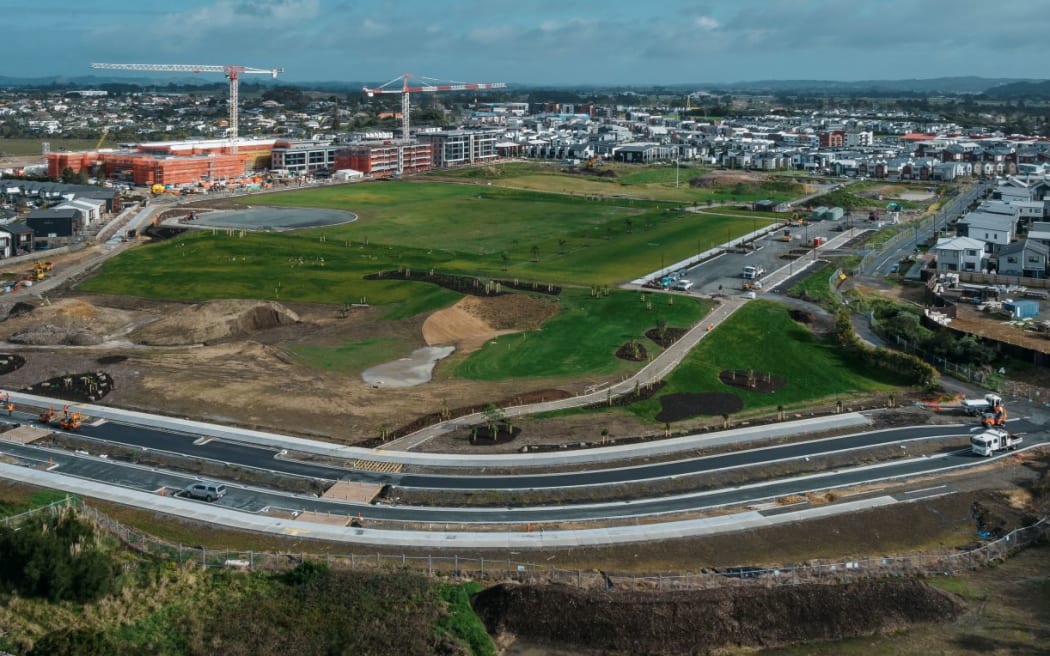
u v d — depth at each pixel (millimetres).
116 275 170625
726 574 71312
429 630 63812
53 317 139375
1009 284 164125
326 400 107062
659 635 63812
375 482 86750
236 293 156750
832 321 139875
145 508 81000
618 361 120812
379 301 151500
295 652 60938
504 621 65312
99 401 106750
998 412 100875
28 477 86875
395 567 71500
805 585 68750
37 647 59500
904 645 64062
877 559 74000
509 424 99250
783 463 90500
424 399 107562
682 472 88750
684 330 134375
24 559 67562
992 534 79000
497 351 125250
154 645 62344
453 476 88000
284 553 73375
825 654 63281
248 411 103812
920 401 108438
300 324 140125
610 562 73188
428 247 197500
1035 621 66500
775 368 119125
